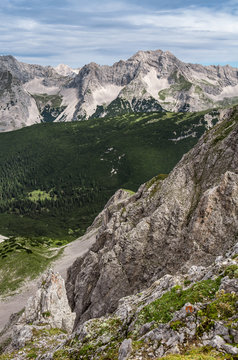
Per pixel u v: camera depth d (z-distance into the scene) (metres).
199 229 60.00
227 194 60.38
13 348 45.12
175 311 24.12
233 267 25.34
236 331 19.73
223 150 74.88
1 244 173.25
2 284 134.88
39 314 53.25
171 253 64.56
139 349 21.95
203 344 19.97
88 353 26.77
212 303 22.45
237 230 56.03
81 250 160.38
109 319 31.09
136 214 83.75
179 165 91.75
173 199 72.88
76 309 73.19
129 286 66.69
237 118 83.12
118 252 70.81
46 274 61.84
